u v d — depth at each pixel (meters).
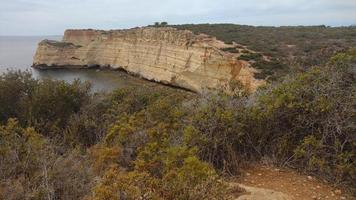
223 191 4.03
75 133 9.40
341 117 5.24
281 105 5.74
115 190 3.66
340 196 4.53
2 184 4.54
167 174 4.22
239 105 6.46
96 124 9.74
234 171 5.29
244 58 37.22
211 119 5.81
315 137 5.41
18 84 12.44
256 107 6.15
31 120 10.46
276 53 38.59
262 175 5.16
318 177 5.04
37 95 11.34
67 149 7.28
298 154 5.25
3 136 6.23
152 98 12.50
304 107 5.59
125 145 6.41
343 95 5.52
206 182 3.98
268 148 5.79
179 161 4.91
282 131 5.83
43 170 4.80
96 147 6.98
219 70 38.97
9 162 5.21
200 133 5.69
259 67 34.97
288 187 4.76
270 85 7.29
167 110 8.79
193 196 3.81
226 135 5.64
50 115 10.88
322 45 40.50
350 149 5.18
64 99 11.37
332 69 6.11
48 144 6.59
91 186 4.65
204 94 7.87
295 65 8.84
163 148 5.54
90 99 12.13
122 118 8.92
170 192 3.89
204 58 41.66
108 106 11.77
